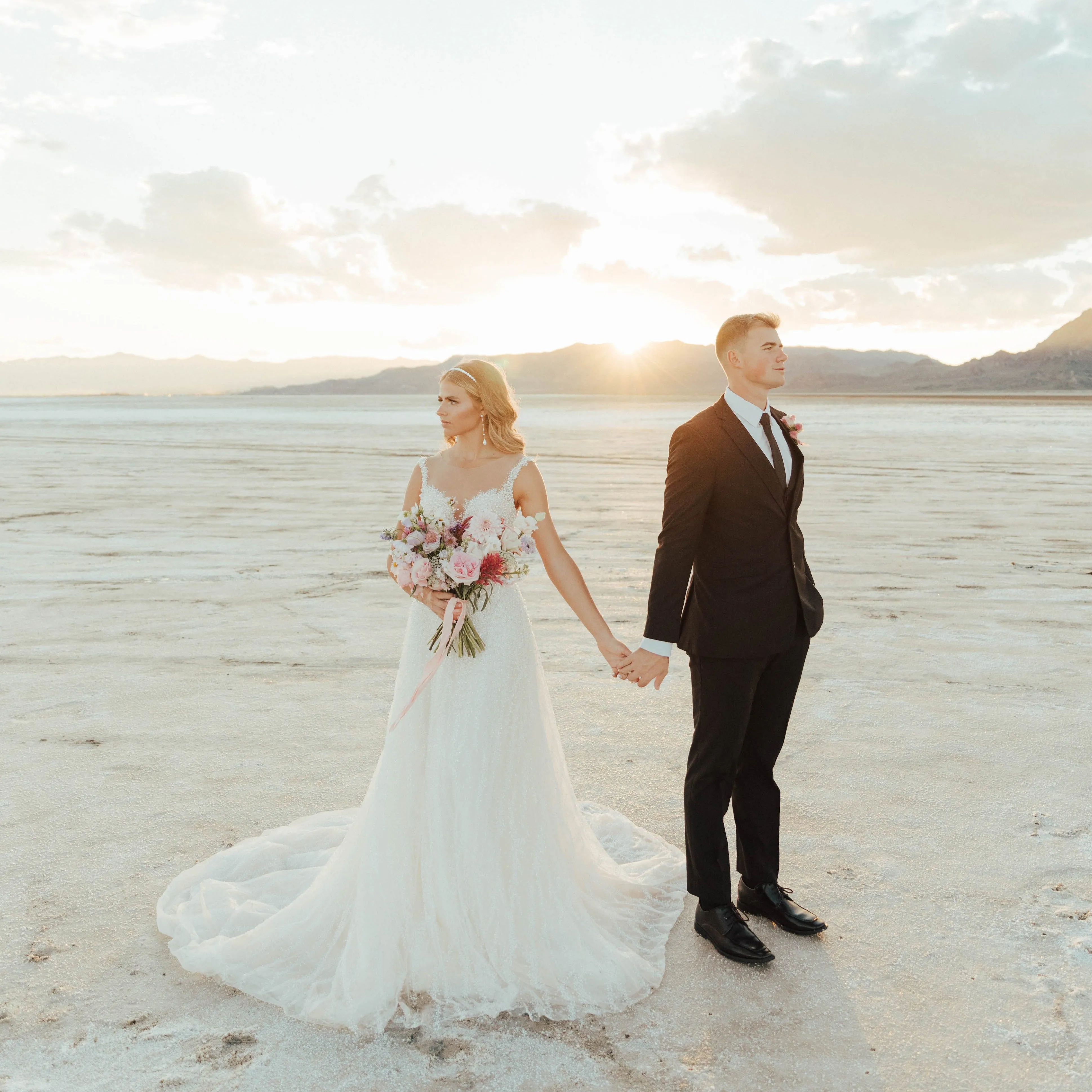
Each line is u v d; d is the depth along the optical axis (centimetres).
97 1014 244
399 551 268
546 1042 235
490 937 259
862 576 868
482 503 278
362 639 639
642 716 487
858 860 332
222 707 497
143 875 320
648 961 271
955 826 358
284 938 269
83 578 851
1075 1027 241
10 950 273
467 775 262
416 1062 227
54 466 2098
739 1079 221
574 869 288
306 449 2734
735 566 273
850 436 3278
